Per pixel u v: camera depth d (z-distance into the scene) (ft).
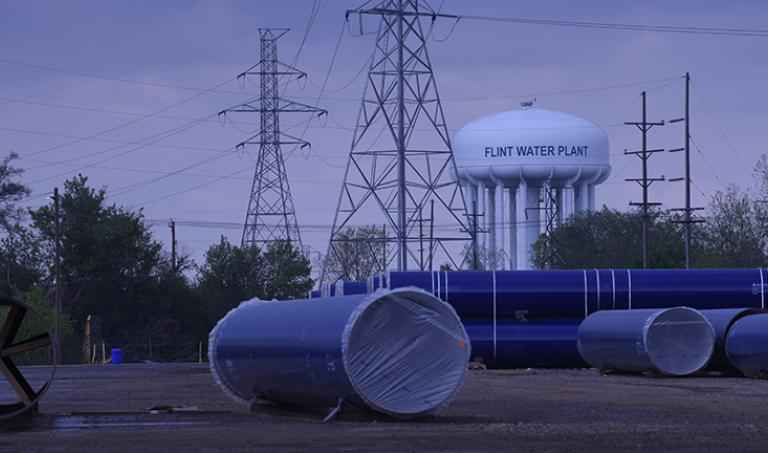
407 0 225.56
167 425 87.30
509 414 93.91
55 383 146.72
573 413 95.09
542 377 151.12
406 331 89.10
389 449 70.64
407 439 75.92
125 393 125.39
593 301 176.35
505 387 128.77
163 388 134.62
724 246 332.39
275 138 323.16
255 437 77.66
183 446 72.95
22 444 74.79
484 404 104.17
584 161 340.80
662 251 342.03
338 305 90.53
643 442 73.82
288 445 72.90
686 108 264.93
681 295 177.68
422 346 89.45
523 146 338.34
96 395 121.80
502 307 174.29
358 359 87.20
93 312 338.75
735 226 333.83
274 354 95.96
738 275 179.01
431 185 233.35
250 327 102.53
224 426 86.12
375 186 232.94
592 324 159.84
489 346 172.65
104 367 214.48
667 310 147.74
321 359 89.04
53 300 333.62
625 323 151.23
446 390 89.86
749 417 90.84
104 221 342.64
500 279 175.22
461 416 92.58
